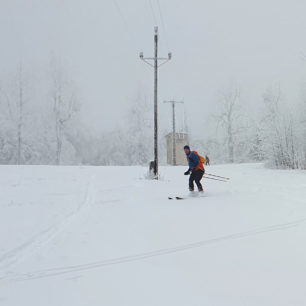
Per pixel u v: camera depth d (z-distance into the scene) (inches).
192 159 314.5
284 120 899.4
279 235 154.9
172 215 214.5
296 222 182.2
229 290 94.4
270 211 218.7
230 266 114.4
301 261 117.4
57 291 96.6
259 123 1010.1
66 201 277.4
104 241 152.3
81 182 429.1
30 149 1539.1
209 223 186.9
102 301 89.3
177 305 85.8
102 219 204.1
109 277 107.1
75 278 106.9
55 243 149.8
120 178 502.6
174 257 126.6
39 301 89.9
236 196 302.4
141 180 479.8
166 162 1946.4
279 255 124.8
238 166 1025.5
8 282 104.5
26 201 272.7
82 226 184.4
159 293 93.7
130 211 232.4
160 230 172.6
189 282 101.3
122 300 89.7
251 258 122.3
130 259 125.5
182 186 406.3
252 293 91.9
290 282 98.7
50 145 1595.7
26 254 134.3
